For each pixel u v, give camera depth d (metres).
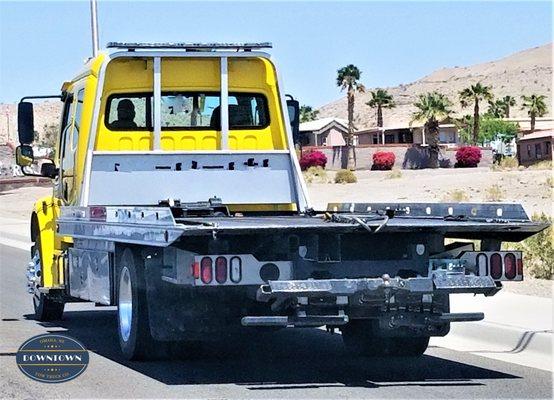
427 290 12.51
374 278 12.45
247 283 12.23
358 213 16.00
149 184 16.73
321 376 13.22
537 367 14.10
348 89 114.94
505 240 13.69
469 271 13.00
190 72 17.30
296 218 15.22
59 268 17.52
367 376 13.22
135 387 12.48
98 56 16.95
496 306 18.69
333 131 135.12
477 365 14.20
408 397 11.90
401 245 12.95
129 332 14.06
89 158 16.47
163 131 17.14
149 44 16.94
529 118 178.12
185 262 12.34
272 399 11.73
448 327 13.34
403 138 135.00
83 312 20.61
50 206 18.20
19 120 18.20
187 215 16.06
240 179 17.02
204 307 13.20
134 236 12.98
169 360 14.24
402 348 14.62
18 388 12.50
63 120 18.55
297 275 12.48
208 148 17.28
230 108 17.44
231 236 12.29
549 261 23.69
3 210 67.00
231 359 14.46
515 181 62.62
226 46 17.20
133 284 13.65
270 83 17.52
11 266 32.41
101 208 14.41
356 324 14.65
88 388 12.45
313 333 17.20
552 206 48.34
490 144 144.12
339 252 12.63
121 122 17.06
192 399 11.79
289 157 17.23
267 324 12.19
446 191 61.44
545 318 17.23
